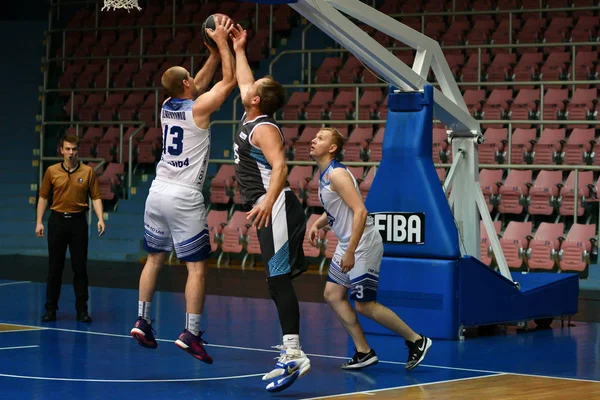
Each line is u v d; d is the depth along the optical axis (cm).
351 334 937
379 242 927
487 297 1172
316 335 1166
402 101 1162
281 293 806
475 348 1080
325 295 938
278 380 788
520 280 1334
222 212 2002
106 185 2208
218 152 2269
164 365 946
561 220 1847
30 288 1656
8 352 1012
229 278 1788
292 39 2497
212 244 1955
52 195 1280
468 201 1246
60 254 1266
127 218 2150
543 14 2345
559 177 1798
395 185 1162
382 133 2031
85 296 1271
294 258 816
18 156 2478
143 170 2334
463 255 1165
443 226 1137
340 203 906
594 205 1816
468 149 1241
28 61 2723
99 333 1164
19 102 2616
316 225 983
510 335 1195
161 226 861
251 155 818
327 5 1005
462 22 2361
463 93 2144
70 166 1261
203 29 871
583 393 809
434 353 1043
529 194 1789
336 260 926
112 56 2608
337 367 946
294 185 1969
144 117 2398
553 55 2152
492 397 790
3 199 2334
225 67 851
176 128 846
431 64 1178
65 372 898
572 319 1365
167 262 1995
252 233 1898
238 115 2322
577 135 1905
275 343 1098
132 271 1905
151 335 881
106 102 2478
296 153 2070
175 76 848
